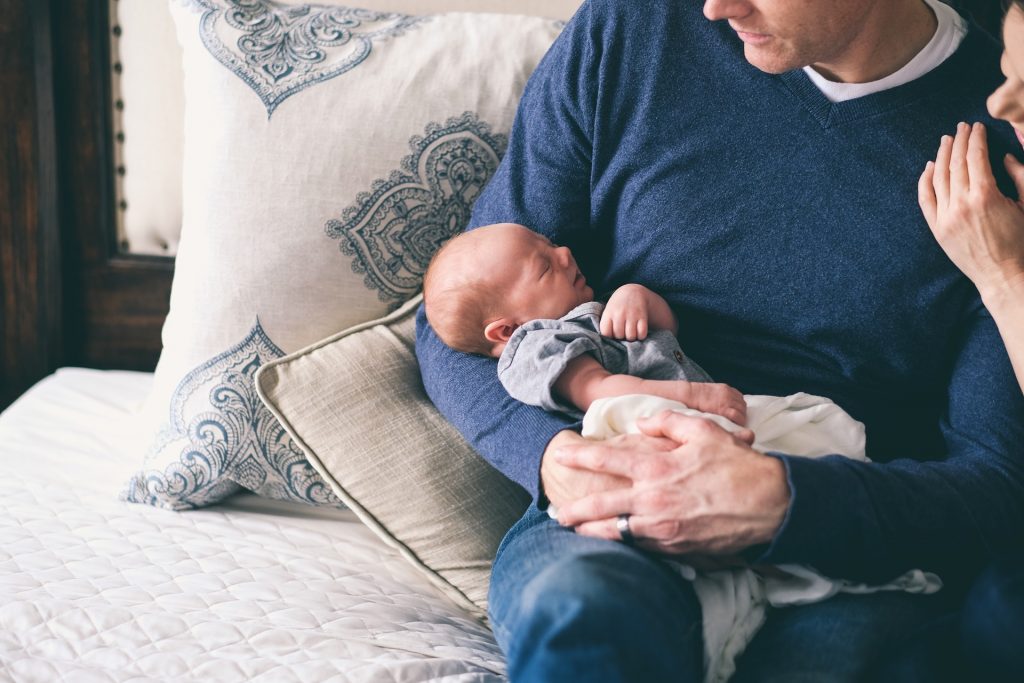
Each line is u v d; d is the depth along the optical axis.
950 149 1.08
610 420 1.04
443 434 1.29
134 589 1.17
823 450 1.08
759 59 1.10
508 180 1.29
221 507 1.40
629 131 1.21
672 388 1.07
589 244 1.30
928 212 1.08
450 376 1.22
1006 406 1.08
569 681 0.82
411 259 1.43
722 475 0.94
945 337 1.14
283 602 1.17
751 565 0.98
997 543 1.02
